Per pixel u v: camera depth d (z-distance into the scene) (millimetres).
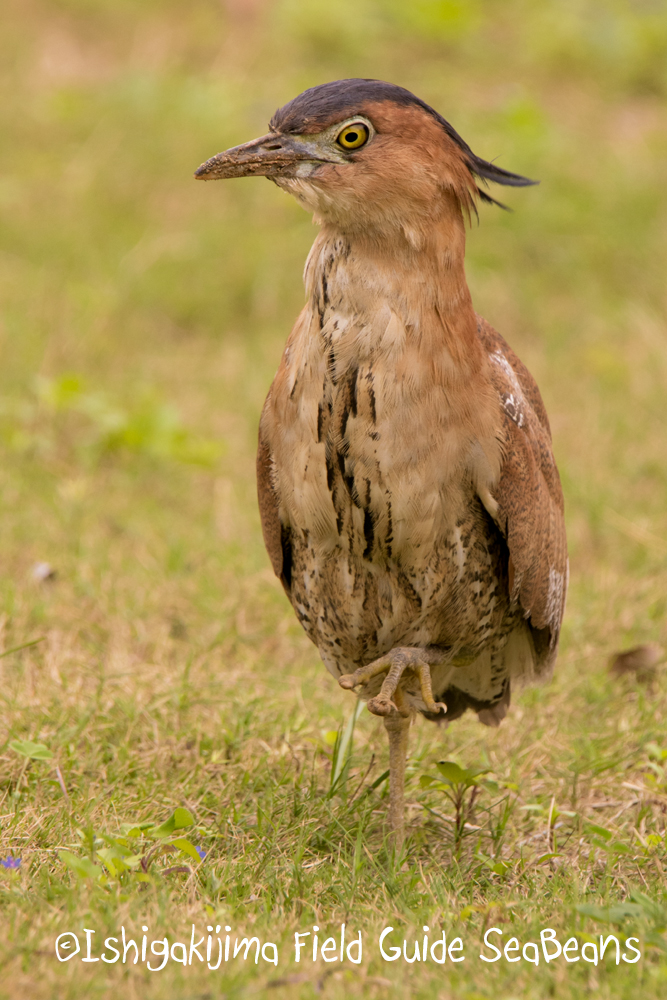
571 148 26312
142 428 17266
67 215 23672
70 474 16609
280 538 9695
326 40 31156
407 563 8930
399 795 9547
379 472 8539
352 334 8438
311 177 8406
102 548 14523
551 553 9727
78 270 22156
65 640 12617
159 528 15250
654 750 10586
